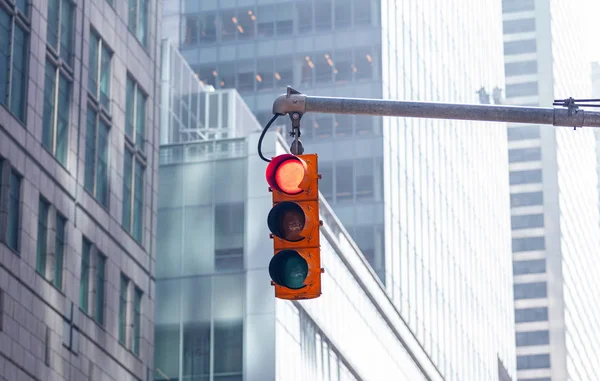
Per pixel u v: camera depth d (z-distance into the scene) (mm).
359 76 131375
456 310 136250
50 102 61531
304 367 79625
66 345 60375
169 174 80438
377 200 122438
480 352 145375
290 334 78000
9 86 57281
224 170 79875
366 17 133250
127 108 71875
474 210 152625
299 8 137375
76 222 62969
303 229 18406
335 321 86875
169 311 77438
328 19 135000
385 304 102188
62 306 60406
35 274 58000
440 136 140250
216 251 78188
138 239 71625
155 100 76000
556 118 18297
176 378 76000
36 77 59875
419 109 18547
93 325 63875
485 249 156375
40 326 57875
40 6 60938
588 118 18266
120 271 68062
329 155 125875
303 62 135000
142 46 74688
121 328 68125
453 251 139000
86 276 64125
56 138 61938
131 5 73500
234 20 139750
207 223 78750
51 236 59969
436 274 130875
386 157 124750
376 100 18719
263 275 76750
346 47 132750
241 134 93625
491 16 180375
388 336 102188
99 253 65688
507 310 166750
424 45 139750
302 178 18500
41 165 59688
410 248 124750
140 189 72688
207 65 138875
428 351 123000
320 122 127750
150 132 74625
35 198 58781
